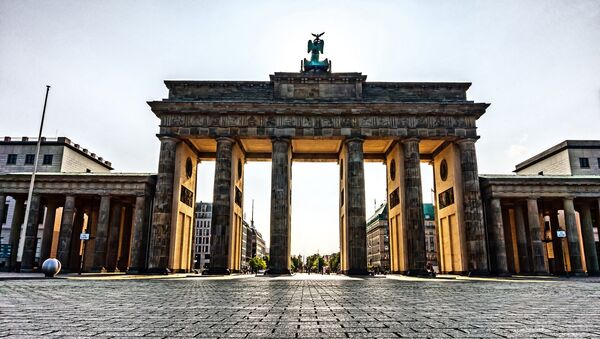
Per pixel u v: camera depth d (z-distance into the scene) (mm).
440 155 64500
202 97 59344
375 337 7258
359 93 58688
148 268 54062
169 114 57844
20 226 62531
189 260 64188
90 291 19172
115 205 63938
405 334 7574
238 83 59656
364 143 62562
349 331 7910
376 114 57438
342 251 63156
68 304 12836
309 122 57469
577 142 77000
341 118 57562
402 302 14578
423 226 54688
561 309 12148
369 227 173375
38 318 9453
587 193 58156
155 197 56156
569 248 57406
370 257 169375
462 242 56000
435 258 138875
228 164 56750
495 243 55969
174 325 8523
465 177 56531
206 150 67750
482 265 53469
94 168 89188
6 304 12727
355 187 55375
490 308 12469
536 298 16719
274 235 54188
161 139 57406
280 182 55688
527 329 8133
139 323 8773
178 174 58188
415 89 59594
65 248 58469
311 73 59438
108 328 8062
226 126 57438
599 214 59062
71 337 7051
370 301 14938
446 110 57125
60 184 60375
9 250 53750
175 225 56906
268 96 59500
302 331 7887
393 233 63500
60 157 79125
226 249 54281
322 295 17953
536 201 58031
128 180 59281
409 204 55500
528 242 66688
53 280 31547
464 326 8562
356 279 42312
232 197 57812
